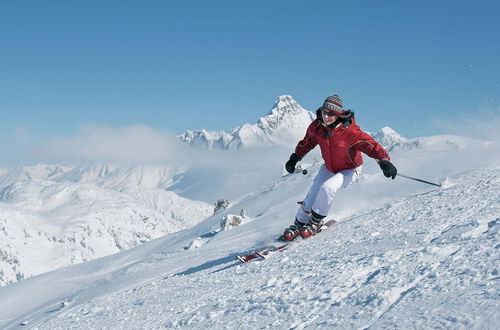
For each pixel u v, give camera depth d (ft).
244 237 32.04
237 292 13.34
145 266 37.09
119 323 14.74
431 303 8.04
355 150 17.80
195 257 28.84
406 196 24.61
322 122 17.75
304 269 13.56
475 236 11.95
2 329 33.71
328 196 18.30
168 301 15.55
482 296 7.64
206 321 11.37
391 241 14.24
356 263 12.25
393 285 9.56
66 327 17.84
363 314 8.54
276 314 10.07
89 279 63.52
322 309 9.53
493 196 17.52
